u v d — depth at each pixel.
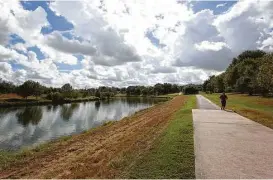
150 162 7.61
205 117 18.38
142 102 76.88
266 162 7.48
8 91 83.00
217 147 9.22
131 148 10.10
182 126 13.99
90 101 83.62
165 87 152.75
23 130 23.56
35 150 12.52
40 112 42.62
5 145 16.97
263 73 40.69
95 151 11.27
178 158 7.87
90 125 26.64
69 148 12.54
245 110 24.06
